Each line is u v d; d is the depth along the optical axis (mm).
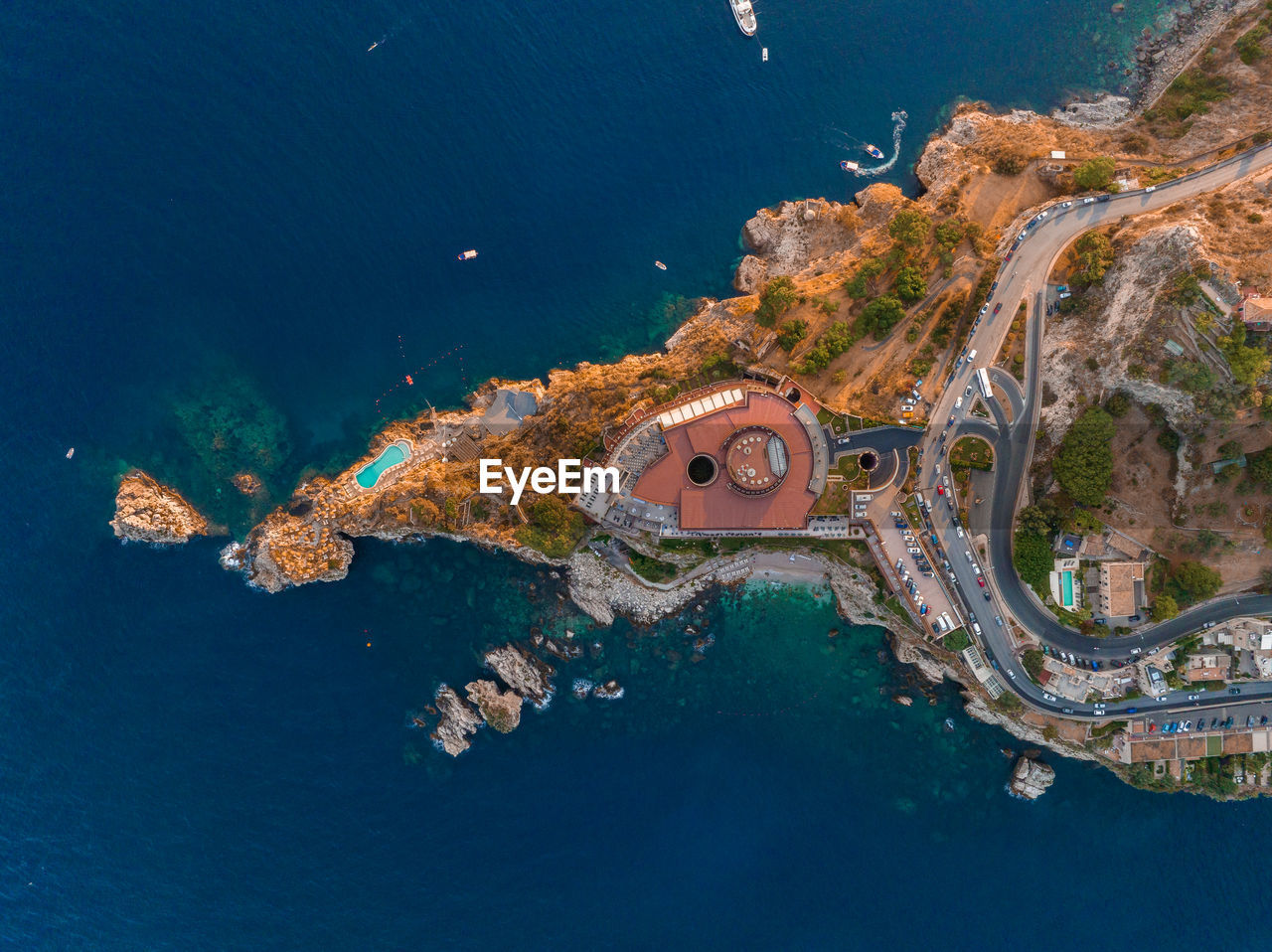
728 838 102125
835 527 97375
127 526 98438
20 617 98188
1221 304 81750
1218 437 87688
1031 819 101938
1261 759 97750
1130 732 97875
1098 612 95938
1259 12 96188
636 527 97562
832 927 100375
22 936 95938
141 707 99250
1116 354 88688
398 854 99000
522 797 101250
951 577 96938
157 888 97438
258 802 98875
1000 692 98250
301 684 100875
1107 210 94750
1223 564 93375
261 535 101312
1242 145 92625
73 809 97875
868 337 97812
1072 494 92688
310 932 97062
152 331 101250
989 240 97750
